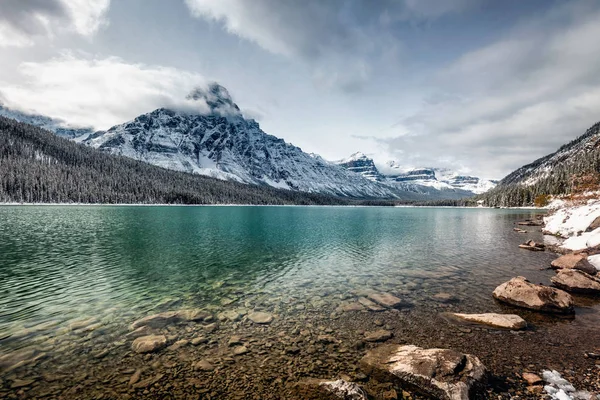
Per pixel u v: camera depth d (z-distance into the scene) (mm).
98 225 63500
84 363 11711
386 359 11406
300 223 83188
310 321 15883
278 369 11281
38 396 9758
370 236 53188
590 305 17891
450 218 111500
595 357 11953
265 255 34594
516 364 11508
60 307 18109
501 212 159875
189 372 11078
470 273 26000
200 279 24438
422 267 28484
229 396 9688
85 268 27844
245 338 13875
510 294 18391
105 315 16875
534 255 33781
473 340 13539
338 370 11203
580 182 95250
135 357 12156
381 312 17125
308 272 26797
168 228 62188
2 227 57000
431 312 17062
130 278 24641
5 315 16812
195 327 15094
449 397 9328
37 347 13016
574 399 9422
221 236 51312
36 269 27375
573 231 45062
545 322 15500
